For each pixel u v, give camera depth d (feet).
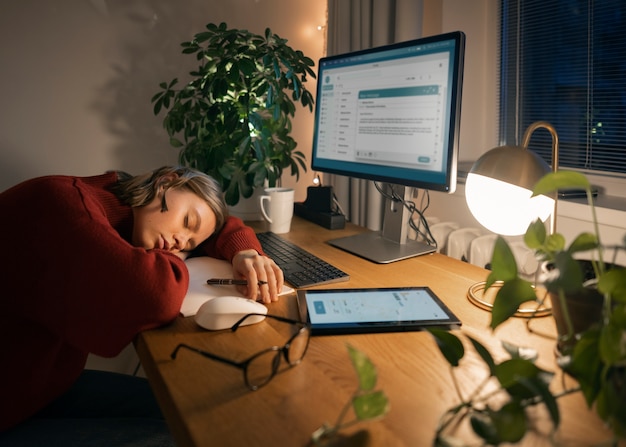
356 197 6.05
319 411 2.08
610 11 4.65
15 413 3.27
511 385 1.80
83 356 3.75
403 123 4.17
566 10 5.02
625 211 3.96
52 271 2.94
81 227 3.00
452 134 3.78
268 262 3.48
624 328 1.70
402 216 4.48
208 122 5.34
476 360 2.51
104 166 6.05
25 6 5.51
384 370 2.42
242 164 5.28
